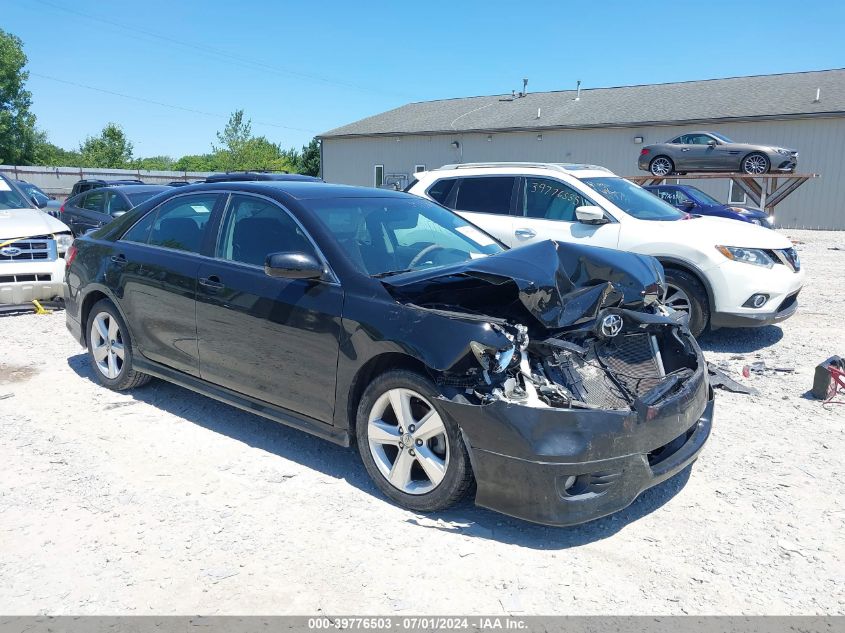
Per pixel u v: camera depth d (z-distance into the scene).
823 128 24.59
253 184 4.75
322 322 3.90
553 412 3.21
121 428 4.78
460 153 33.47
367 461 3.82
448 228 4.89
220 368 4.54
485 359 3.29
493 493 3.32
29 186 17.95
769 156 20.98
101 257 5.46
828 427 4.84
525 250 3.93
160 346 4.96
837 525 3.54
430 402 3.48
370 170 36.97
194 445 4.51
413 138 34.94
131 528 3.47
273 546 3.32
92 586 3.01
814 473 4.13
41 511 3.63
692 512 3.68
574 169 7.98
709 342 7.32
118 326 5.37
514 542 3.39
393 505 3.74
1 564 3.16
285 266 3.84
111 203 12.23
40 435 4.63
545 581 3.06
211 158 79.06
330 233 4.16
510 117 32.94
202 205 4.91
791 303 7.22
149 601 2.91
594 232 7.29
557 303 3.53
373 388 3.73
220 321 4.45
